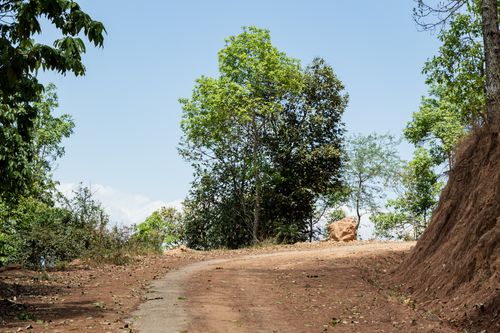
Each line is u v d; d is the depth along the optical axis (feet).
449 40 68.23
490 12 46.68
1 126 40.81
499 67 45.14
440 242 43.24
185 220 148.05
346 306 37.09
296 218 145.89
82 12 28.68
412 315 32.58
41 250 82.84
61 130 137.80
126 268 66.80
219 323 31.32
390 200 155.74
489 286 30.83
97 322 31.12
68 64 29.17
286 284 49.44
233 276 55.93
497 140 40.68
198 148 140.36
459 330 28.81
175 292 44.14
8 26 29.27
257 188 134.72
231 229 140.05
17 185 53.67
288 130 141.38
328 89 146.41
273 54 135.74
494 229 33.68
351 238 107.65
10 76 28.86
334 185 148.97
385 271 54.85
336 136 148.66
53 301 40.57
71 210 93.25
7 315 34.01
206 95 135.03
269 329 30.09
